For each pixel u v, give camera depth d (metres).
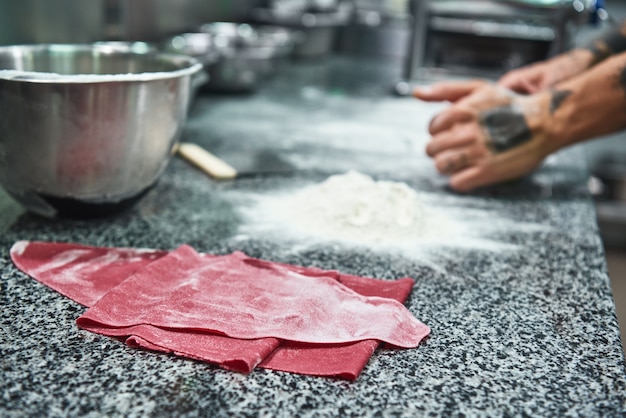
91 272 0.75
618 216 2.06
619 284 2.02
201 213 0.99
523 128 1.12
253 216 0.99
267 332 0.61
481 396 0.55
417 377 0.58
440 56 2.18
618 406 0.54
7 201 0.98
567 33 1.92
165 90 0.86
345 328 0.63
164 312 0.64
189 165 1.25
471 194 1.18
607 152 2.50
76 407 0.51
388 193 0.98
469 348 0.63
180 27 2.02
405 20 3.02
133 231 0.90
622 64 1.10
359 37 3.12
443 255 0.88
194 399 0.53
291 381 0.56
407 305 0.72
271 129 1.59
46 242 0.83
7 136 0.81
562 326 0.69
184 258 0.78
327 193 1.02
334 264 0.83
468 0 2.04
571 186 1.26
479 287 0.78
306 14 2.77
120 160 0.85
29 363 0.56
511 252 0.91
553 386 0.57
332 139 1.53
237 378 0.56
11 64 0.95
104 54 1.03
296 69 2.62
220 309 0.65
